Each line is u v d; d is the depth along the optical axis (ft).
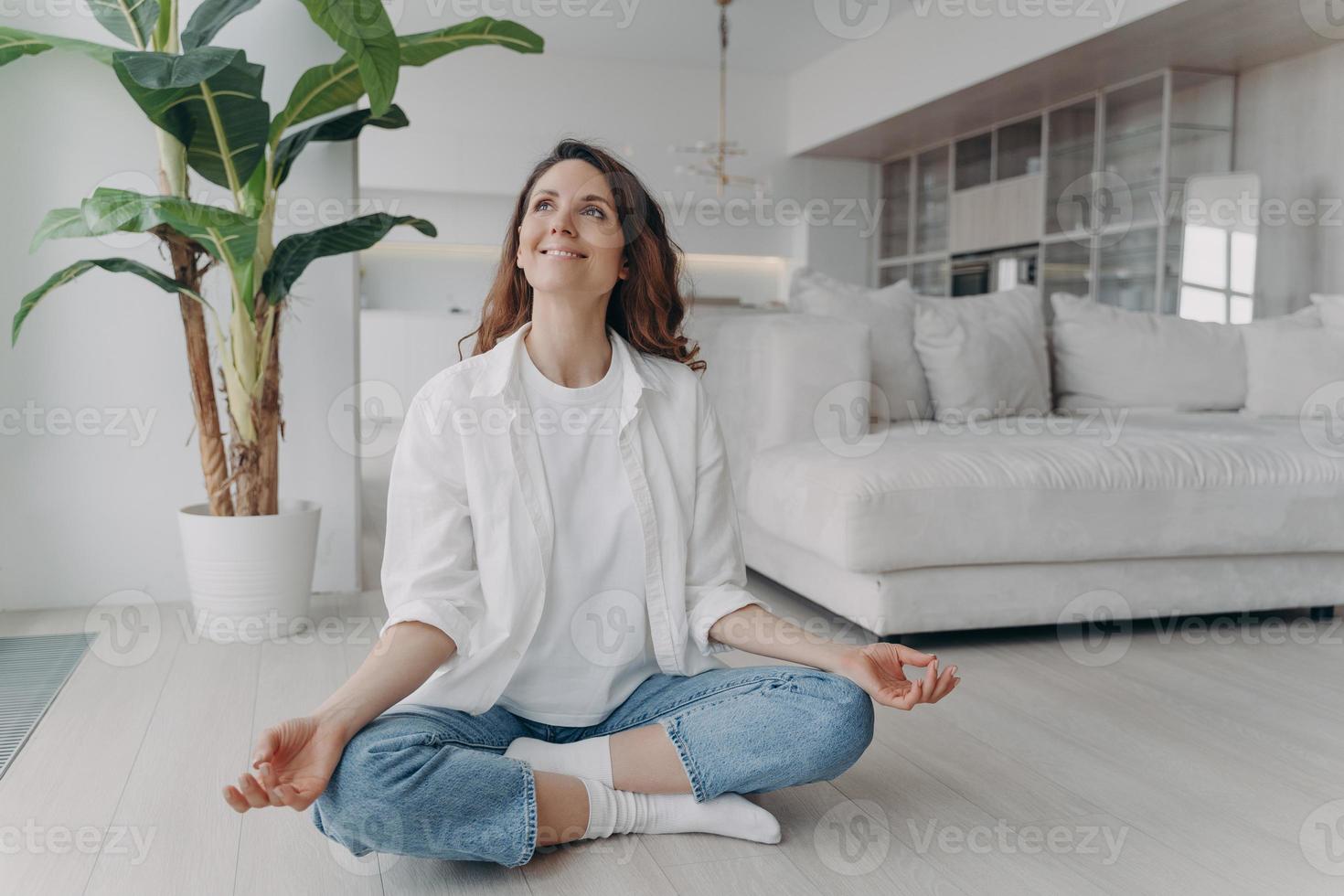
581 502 4.71
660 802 4.67
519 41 8.74
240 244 7.72
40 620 8.77
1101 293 20.03
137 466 9.29
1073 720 6.49
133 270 7.75
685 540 4.91
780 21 22.39
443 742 4.23
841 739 4.44
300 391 9.66
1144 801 5.25
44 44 7.55
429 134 24.53
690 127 26.27
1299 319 12.18
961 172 24.54
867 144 25.70
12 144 8.84
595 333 4.80
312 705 6.61
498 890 4.25
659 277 4.97
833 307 10.59
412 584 4.38
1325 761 5.82
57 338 9.06
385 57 7.22
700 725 4.59
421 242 25.52
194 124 7.64
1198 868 4.52
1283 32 16.55
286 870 4.42
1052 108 21.39
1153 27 16.26
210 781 5.38
